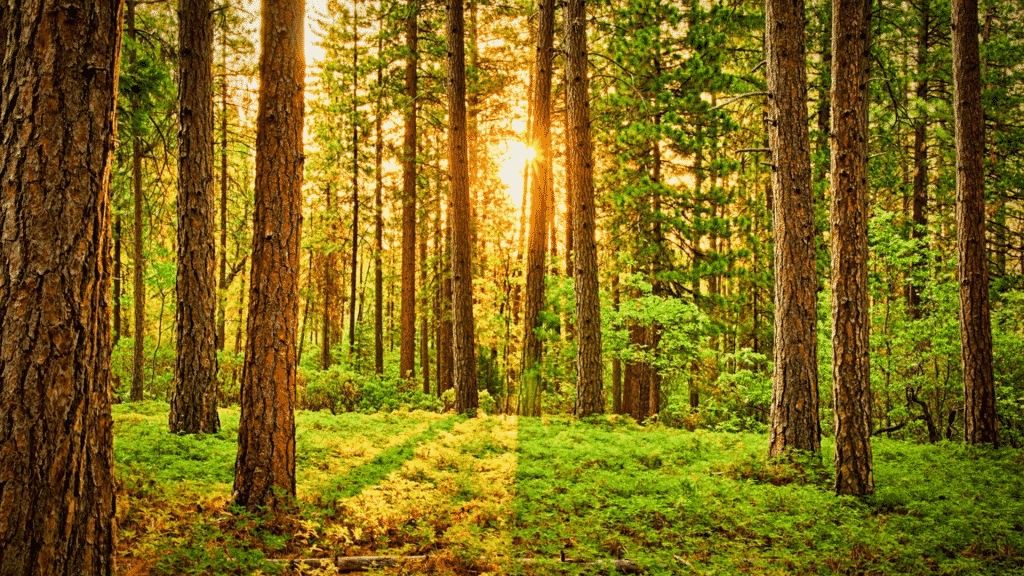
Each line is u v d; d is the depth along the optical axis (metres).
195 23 9.96
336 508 6.70
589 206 14.33
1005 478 9.09
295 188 6.55
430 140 27.58
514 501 7.56
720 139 18.77
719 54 17.88
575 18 14.45
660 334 19.12
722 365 18.83
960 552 6.38
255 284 6.42
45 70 3.30
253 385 6.38
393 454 9.72
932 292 15.32
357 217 24.97
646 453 10.31
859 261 8.23
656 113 18.39
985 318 11.77
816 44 18.70
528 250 15.01
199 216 10.16
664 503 7.75
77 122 3.38
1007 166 17.77
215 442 9.47
